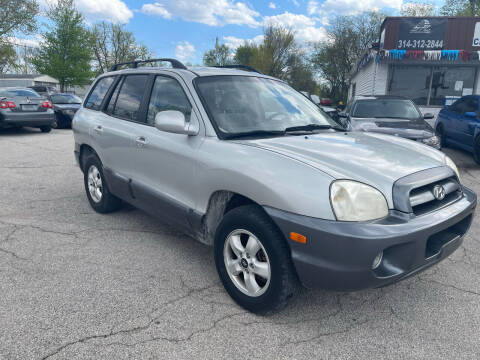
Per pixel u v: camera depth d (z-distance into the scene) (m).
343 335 2.44
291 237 2.27
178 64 3.54
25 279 3.01
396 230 2.16
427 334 2.46
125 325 2.45
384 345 2.35
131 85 3.98
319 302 2.82
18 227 4.12
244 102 3.23
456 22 13.23
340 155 2.59
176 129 2.85
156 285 2.98
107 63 54.38
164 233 4.06
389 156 2.71
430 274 3.30
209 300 2.79
